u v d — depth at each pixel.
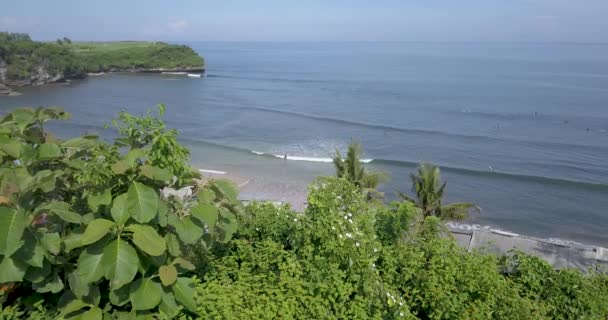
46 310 4.57
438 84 125.56
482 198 41.28
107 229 4.11
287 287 5.04
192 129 66.25
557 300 5.85
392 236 6.86
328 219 5.71
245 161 50.62
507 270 6.61
